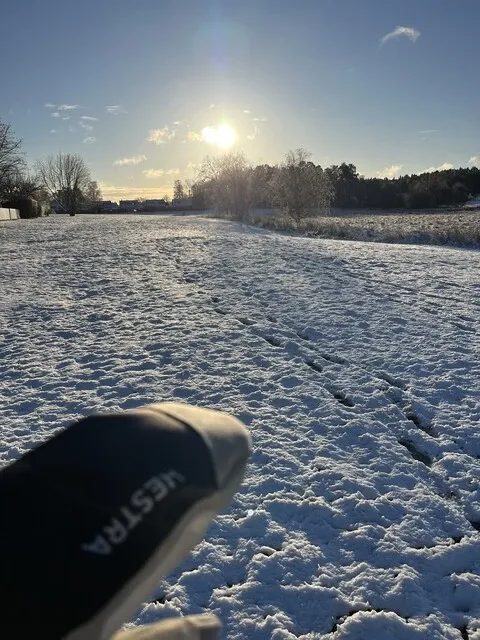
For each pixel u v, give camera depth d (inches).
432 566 121.0
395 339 289.9
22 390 238.1
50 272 562.3
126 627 103.3
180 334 312.5
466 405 207.3
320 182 1552.7
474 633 103.5
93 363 270.5
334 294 405.4
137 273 533.0
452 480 156.6
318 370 250.1
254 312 356.5
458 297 391.9
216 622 25.5
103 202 4522.6
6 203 2071.9
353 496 146.5
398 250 693.9
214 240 824.3
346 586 115.3
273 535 131.6
